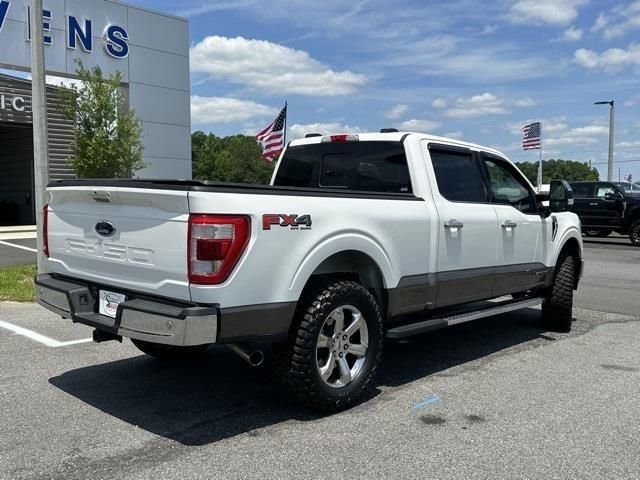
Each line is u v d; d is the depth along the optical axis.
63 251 4.68
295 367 4.13
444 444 3.85
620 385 5.10
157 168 22.62
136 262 3.99
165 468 3.49
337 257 4.48
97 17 20.42
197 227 3.63
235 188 3.76
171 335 3.61
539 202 6.78
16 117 20.55
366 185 5.64
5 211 23.83
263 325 3.88
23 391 4.82
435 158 5.47
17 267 11.24
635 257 16.38
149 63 22.09
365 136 5.67
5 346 6.16
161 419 4.26
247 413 4.39
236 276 3.71
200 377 5.23
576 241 7.29
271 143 19.67
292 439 3.92
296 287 4.00
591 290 10.64
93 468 3.48
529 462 3.60
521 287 6.42
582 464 3.58
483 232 5.71
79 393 4.79
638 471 3.50
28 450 3.73
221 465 3.53
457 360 5.91
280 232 3.91
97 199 4.23
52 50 19.36
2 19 18.23
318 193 4.27
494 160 6.21
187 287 3.69
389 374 5.41
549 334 7.10
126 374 5.29
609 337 6.96
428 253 5.14
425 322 5.20
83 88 17.42
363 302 4.46
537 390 4.96
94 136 17.06
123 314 3.88
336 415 4.37
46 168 9.20
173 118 23.05
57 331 6.80
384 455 3.68
